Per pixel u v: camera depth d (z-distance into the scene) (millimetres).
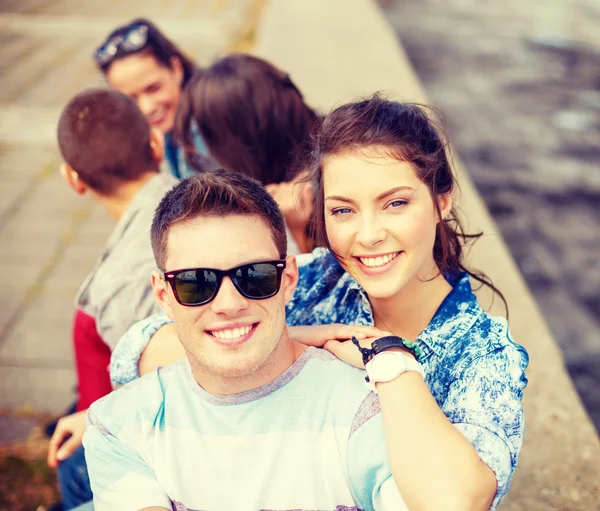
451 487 1231
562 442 2570
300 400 1411
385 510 1322
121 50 3268
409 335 1613
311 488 1382
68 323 4316
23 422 3523
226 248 1341
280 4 10227
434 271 1555
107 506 1434
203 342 1369
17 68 8664
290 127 2516
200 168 2758
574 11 15500
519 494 2365
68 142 2238
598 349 4703
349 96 6555
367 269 1489
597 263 5746
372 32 9078
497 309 3350
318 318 1732
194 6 11914
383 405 1343
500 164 7453
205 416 1429
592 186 7094
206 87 2521
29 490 3148
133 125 2252
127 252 2121
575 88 10258
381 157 1416
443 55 11383
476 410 1364
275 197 2389
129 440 1451
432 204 1480
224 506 1394
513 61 11375
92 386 2271
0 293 4574
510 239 6051
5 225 5355
